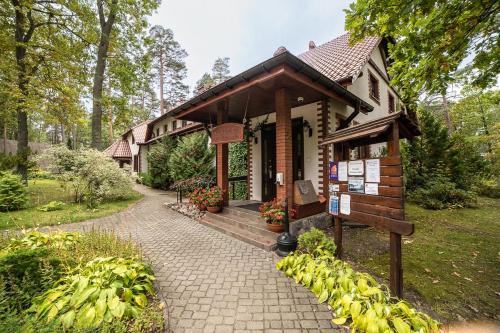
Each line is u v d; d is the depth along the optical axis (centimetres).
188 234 510
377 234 516
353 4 341
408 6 302
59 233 370
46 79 1015
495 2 300
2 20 920
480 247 459
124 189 966
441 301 285
